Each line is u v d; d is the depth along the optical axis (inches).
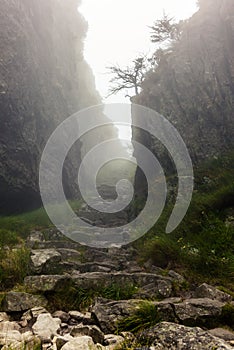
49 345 131.6
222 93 557.9
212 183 400.8
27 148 613.9
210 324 154.6
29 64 677.9
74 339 126.9
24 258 235.8
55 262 236.1
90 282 202.4
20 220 457.4
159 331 125.8
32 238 378.3
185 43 660.7
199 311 157.8
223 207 321.4
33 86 692.1
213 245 254.5
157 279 211.0
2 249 268.1
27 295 181.5
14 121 598.2
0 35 617.9
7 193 577.9
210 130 537.3
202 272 229.3
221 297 182.1
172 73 633.0
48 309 179.3
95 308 159.8
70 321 166.7
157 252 264.7
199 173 436.5
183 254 249.9
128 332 142.7
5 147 580.1
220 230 269.7
